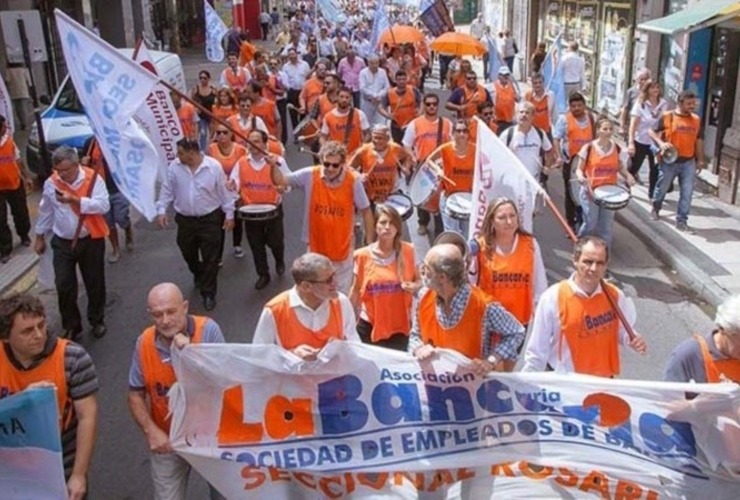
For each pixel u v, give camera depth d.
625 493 4.50
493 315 4.76
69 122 14.30
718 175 13.41
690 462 4.41
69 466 4.32
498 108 15.42
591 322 4.99
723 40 13.51
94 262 8.18
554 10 25.39
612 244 11.29
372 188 9.46
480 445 4.56
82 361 4.31
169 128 9.00
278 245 9.88
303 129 14.82
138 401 4.61
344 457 4.55
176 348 4.39
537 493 4.57
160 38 40.53
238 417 4.50
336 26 36.34
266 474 4.53
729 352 4.24
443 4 21.34
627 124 15.40
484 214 6.43
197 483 5.73
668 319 8.80
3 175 10.75
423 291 4.94
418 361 4.54
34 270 10.56
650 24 13.08
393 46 22.61
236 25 43.38
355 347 4.52
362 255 6.02
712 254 10.51
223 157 10.13
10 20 13.11
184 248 9.07
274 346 4.49
